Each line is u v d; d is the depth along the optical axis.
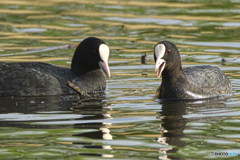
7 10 25.61
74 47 18.61
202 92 12.03
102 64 13.27
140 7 26.61
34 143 8.09
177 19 23.61
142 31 21.30
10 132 8.77
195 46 18.52
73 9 26.23
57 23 22.98
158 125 9.16
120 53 17.72
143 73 15.07
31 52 17.66
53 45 18.91
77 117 9.91
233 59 16.41
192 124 9.23
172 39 19.77
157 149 7.75
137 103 11.36
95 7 26.81
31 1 28.42
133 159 7.29
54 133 8.68
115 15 24.73
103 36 20.45
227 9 25.67
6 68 12.77
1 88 12.47
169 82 11.91
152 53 17.70
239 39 19.67
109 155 7.46
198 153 7.55
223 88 12.60
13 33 20.98
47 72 12.95
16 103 11.51
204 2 27.77
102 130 8.84
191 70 12.91
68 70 13.72
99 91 13.32
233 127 8.97
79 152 7.61
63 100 11.91
